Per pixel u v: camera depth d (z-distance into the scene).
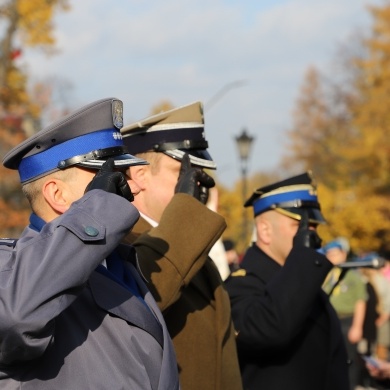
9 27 26.69
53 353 3.16
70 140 3.47
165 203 4.74
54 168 3.46
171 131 4.80
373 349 13.39
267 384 5.29
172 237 4.08
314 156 65.62
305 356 5.37
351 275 12.88
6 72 26.53
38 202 3.49
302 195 5.79
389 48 52.59
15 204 24.81
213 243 4.14
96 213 3.13
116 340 3.26
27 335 2.98
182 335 4.23
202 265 4.14
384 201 46.53
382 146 52.03
